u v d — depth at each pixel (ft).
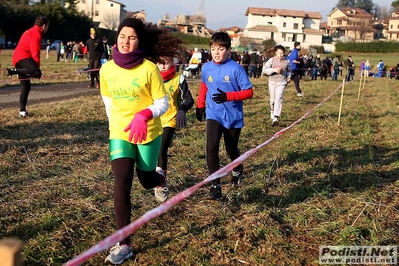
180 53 14.87
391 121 35.19
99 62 54.54
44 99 43.11
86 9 295.28
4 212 14.62
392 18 361.30
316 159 21.91
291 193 17.21
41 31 29.40
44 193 16.26
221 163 21.70
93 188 17.15
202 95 16.90
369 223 14.33
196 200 16.46
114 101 12.37
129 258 12.32
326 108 42.24
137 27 12.01
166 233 13.70
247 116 35.55
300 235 13.87
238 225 14.12
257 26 297.12
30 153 21.38
